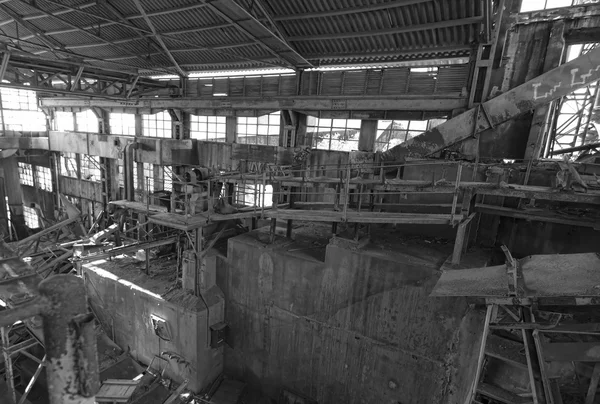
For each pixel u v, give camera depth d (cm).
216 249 1157
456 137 1046
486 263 839
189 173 1091
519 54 990
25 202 2625
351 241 918
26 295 244
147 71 1919
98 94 1582
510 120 1015
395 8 1009
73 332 193
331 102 1310
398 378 866
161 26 1378
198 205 1155
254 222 1286
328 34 1181
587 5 878
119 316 1238
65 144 2122
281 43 1241
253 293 1072
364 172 1154
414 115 1191
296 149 1387
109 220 1992
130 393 835
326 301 945
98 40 1598
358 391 937
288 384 1060
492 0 968
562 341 349
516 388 399
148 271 1255
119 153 1797
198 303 1063
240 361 1148
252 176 993
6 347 563
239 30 1247
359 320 903
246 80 1612
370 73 1277
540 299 359
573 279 344
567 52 987
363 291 884
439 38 1067
